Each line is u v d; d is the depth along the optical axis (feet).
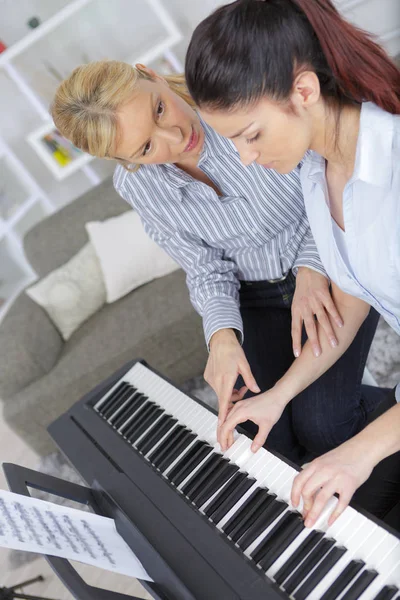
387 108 2.87
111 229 9.46
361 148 2.97
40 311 9.30
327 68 2.81
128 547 3.72
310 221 3.78
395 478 4.21
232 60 2.71
